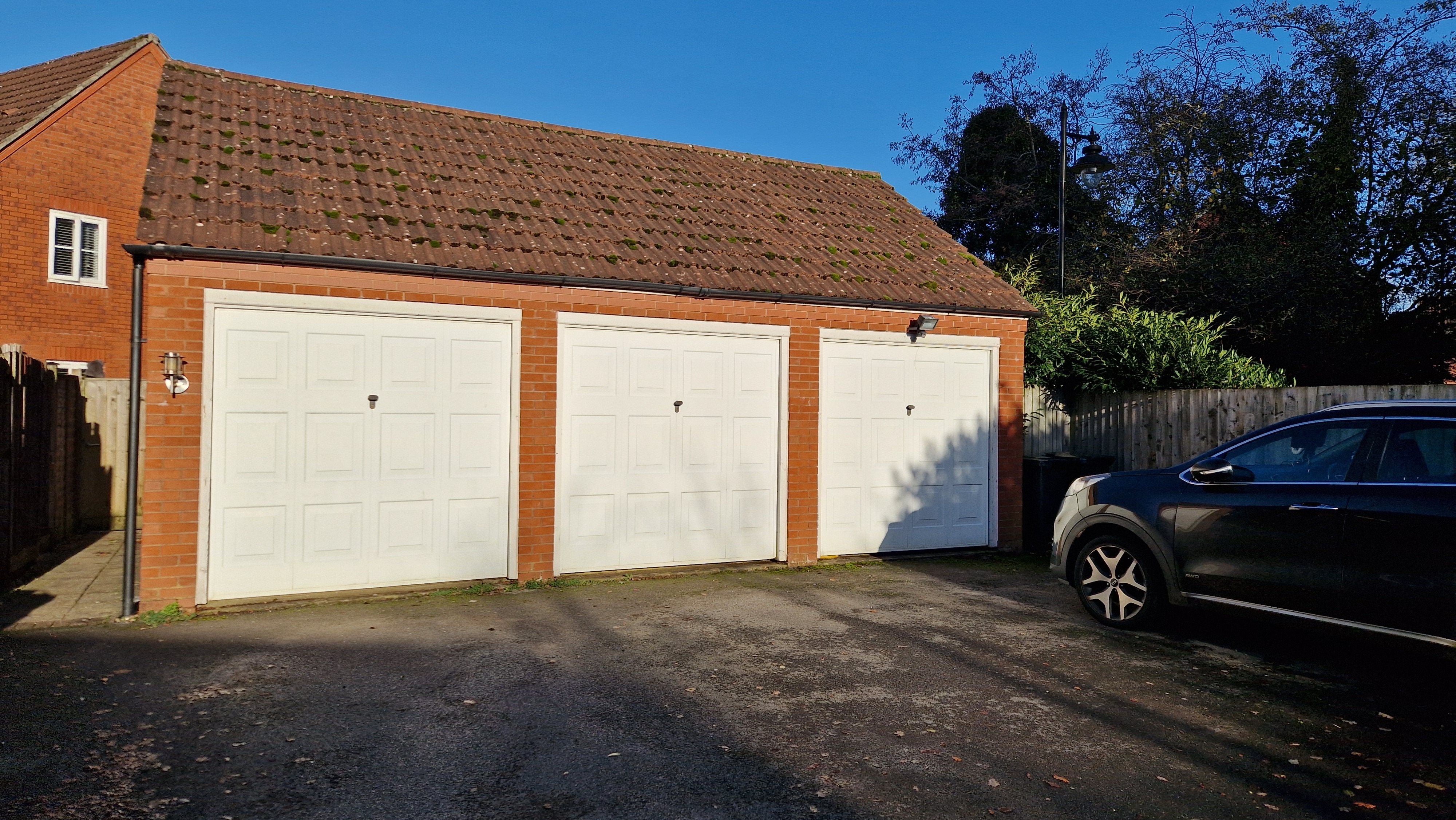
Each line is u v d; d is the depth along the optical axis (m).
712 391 8.94
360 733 4.54
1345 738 4.68
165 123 8.41
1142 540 6.67
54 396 9.84
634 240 9.09
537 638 6.34
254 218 7.29
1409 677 5.71
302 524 7.23
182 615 6.71
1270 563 5.85
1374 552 5.33
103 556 9.44
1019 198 21.80
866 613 7.30
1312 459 5.86
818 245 10.48
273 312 7.09
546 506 8.10
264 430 7.09
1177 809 3.85
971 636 6.61
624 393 8.50
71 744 4.32
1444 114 15.48
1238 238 17.31
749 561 9.16
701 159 12.27
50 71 18.92
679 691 5.26
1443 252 15.32
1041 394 11.59
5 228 16.22
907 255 11.03
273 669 5.54
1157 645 6.40
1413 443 5.38
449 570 7.79
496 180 9.52
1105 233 18.94
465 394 7.81
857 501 9.70
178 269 6.73
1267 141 17.45
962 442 10.30
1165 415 10.48
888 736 4.62
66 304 17.02
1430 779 4.19
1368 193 16.56
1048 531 10.43
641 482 8.61
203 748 4.31
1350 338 15.79
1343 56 16.39
